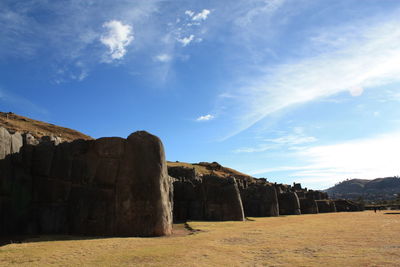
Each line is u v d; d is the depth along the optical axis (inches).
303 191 4252.0
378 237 894.4
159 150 1164.5
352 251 660.1
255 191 2819.9
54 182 1079.6
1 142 946.7
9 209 959.0
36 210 1034.1
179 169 2613.2
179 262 580.1
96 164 1131.3
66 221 1059.3
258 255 650.2
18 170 1012.5
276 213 2719.0
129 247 758.5
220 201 1993.1
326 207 3927.2
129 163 1128.8
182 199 2059.5
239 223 1605.6
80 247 737.6
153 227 1040.8
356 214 2687.0
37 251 681.0
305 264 540.4
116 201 1083.3
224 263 569.6
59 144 1138.7
